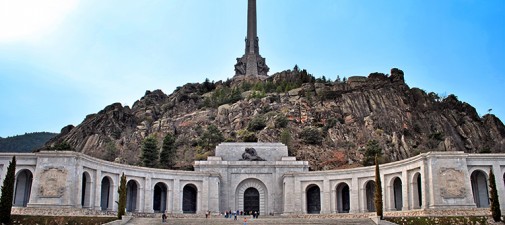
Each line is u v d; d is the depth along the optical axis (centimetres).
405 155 14050
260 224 7244
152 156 12181
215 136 13825
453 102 17775
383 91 17025
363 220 7294
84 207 8075
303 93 17075
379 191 7388
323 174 10019
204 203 9938
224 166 10612
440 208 7569
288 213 10056
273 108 16100
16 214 6944
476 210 7306
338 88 17275
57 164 7631
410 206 8338
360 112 16162
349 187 9681
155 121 16950
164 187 10144
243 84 19525
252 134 13875
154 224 7212
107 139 15575
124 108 17850
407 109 16500
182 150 13750
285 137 13425
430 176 7762
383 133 14912
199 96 18825
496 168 7994
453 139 15575
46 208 7325
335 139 14238
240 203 10562
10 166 6631
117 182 8900
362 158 13075
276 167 10656
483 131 16500
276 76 19800
